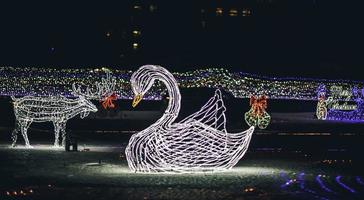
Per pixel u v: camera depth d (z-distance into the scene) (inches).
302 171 692.7
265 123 1370.6
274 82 2022.6
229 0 3457.2
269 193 538.3
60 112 916.0
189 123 660.7
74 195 513.0
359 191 560.4
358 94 1734.7
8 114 1449.3
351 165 756.6
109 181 592.4
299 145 1038.4
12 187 550.3
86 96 932.0
